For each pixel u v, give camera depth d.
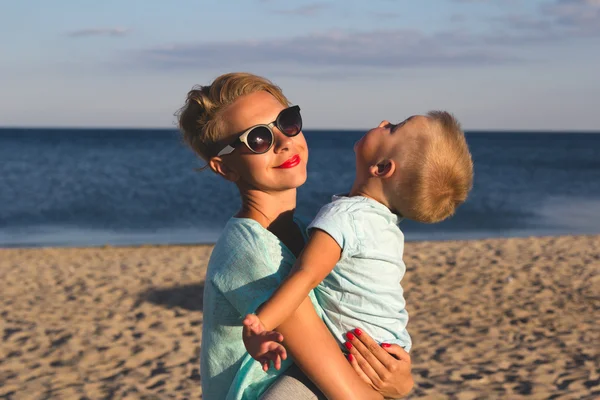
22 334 7.82
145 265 12.28
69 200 30.62
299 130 1.91
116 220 24.95
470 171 1.94
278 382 1.73
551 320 8.31
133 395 5.95
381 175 1.87
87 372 6.59
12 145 87.62
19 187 35.66
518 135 181.25
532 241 14.38
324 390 1.69
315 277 1.69
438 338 7.59
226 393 1.81
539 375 6.34
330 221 1.75
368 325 1.81
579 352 7.03
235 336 1.79
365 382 1.77
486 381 6.20
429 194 1.84
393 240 1.88
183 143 2.04
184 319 8.50
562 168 55.47
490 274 10.88
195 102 1.94
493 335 7.71
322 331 1.71
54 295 9.83
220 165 1.92
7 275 11.37
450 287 10.03
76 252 14.28
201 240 20.23
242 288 1.72
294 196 1.98
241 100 1.89
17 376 6.46
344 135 152.38
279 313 1.62
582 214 26.81
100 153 68.69
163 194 33.03
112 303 9.31
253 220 1.82
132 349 7.28
